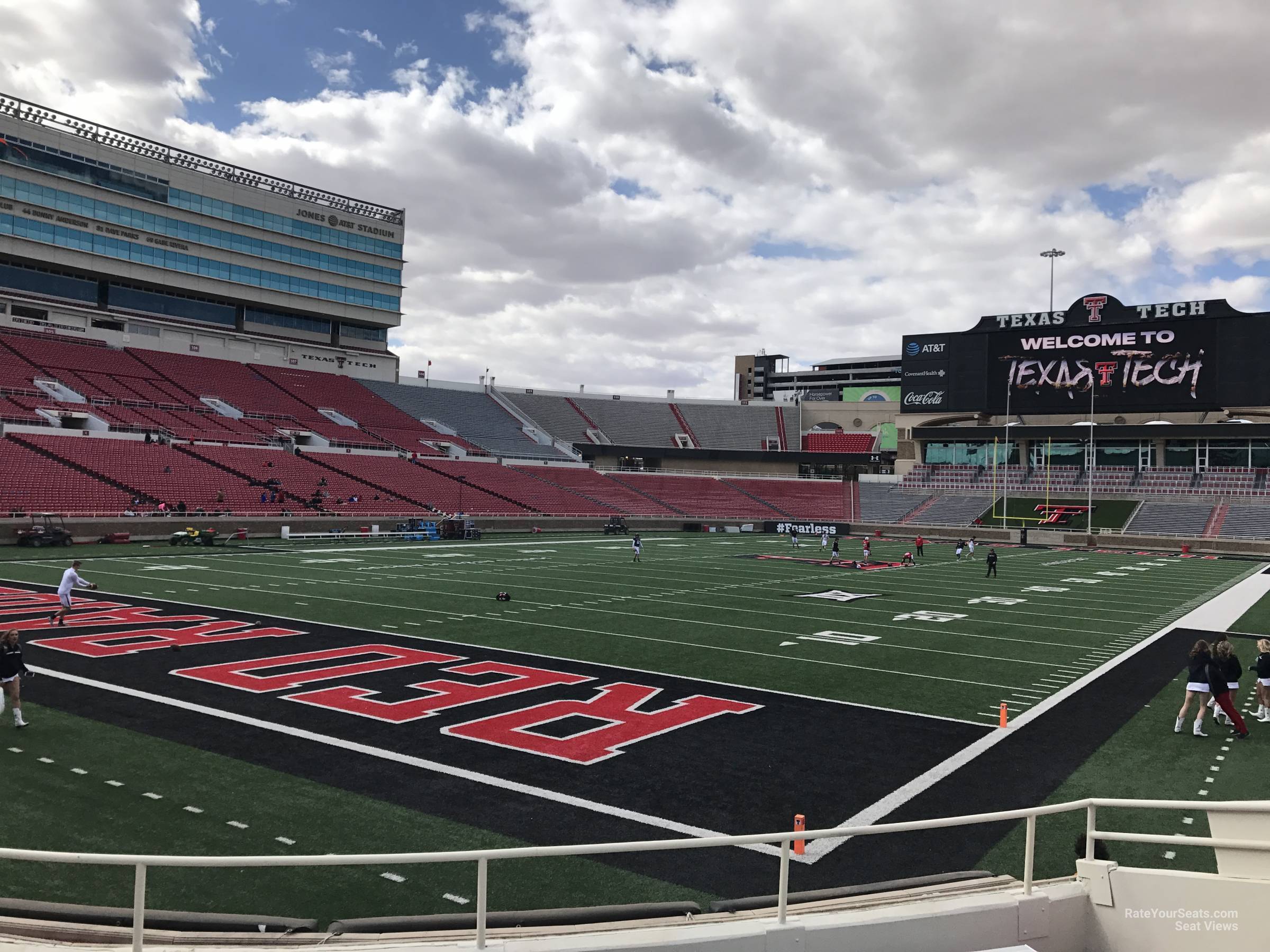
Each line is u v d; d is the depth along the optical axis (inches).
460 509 2421.3
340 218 2979.8
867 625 920.9
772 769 441.7
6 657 477.1
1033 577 1501.0
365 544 1876.2
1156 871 231.0
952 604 1111.0
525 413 3486.7
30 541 1549.0
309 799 384.8
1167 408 2650.1
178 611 901.2
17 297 2313.0
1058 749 482.6
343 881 304.5
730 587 1253.7
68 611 858.8
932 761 458.9
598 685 617.0
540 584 1216.2
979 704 585.0
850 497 3134.8
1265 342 2524.6
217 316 2768.2
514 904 289.0
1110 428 2726.4
